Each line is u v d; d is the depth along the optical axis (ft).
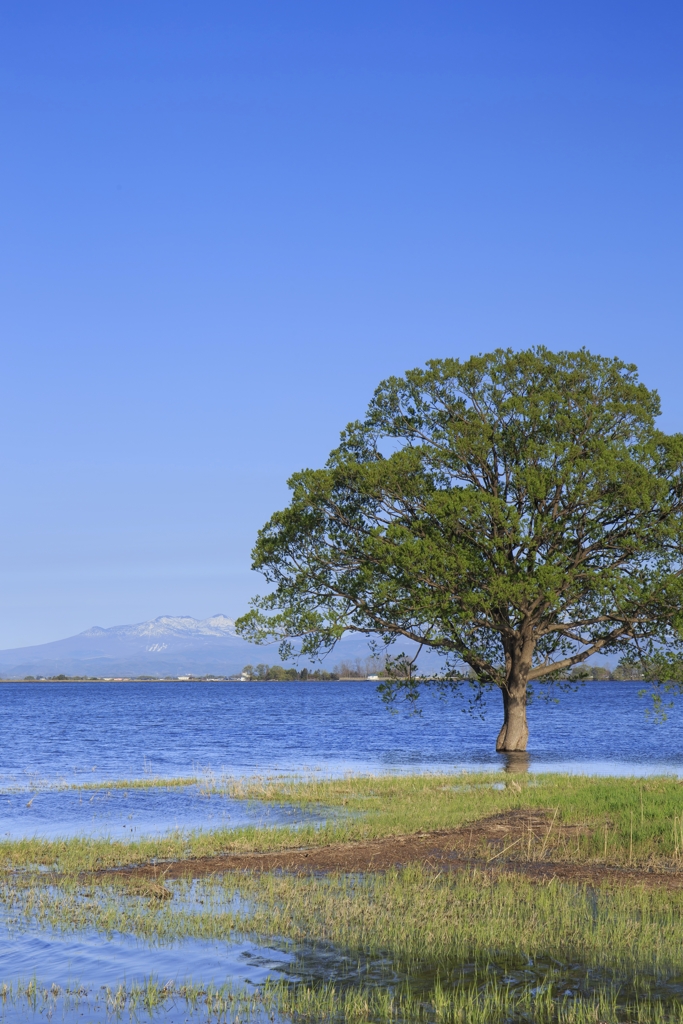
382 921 38.96
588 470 104.88
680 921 38.42
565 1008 29.63
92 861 52.90
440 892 43.19
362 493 114.42
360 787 86.74
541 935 36.83
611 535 112.68
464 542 109.29
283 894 43.80
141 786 93.35
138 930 38.37
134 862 53.16
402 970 33.45
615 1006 29.76
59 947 36.40
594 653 118.21
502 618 114.83
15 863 52.90
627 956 34.58
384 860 52.19
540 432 115.24
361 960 34.58
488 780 89.10
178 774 109.19
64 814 75.10
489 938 36.70
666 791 72.28
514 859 51.60
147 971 33.65
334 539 117.60
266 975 33.12
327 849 55.77
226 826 66.54
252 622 114.62
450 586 106.22
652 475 108.17
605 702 387.34
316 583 117.19
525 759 118.93
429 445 115.96
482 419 118.73
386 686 118.93
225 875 48.83
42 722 250.78
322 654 116.16
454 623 105.81
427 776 94.73
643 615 108.68
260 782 94.32
